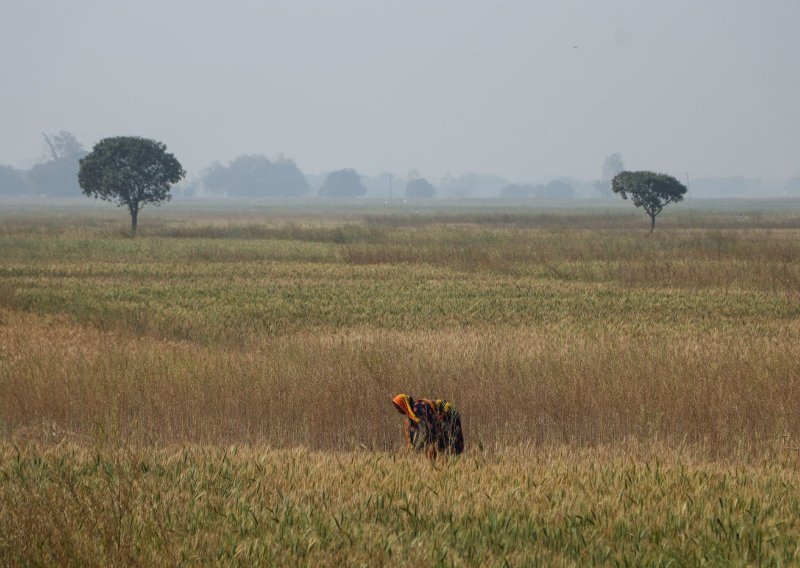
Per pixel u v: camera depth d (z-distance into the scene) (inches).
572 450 1694.1
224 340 2999.5
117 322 3312.0
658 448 1631.4
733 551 979.9
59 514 1067.3
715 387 1958.7
